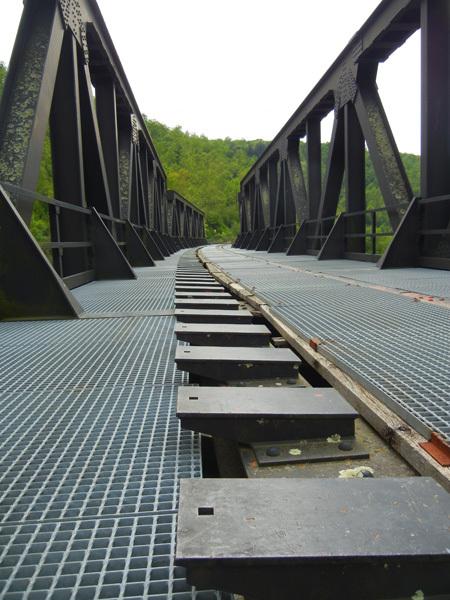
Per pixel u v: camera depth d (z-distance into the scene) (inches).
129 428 69.2
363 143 400.2
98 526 45.9
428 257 284.4
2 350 115.1
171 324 144.6
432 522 37.1
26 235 153.5
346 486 42.4
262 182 913.5
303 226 537.0
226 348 96.2
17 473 56.6
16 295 153.9
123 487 53.2
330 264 351.6
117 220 357.4
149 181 720.3
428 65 277.0
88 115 296.8
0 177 178.5
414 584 34.2
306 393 68.7
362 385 79.4
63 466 58.2
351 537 35.3
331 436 60.9
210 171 3816.4
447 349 99.1
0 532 45.2
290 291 193.2
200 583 33.4
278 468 54.6
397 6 300.8
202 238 1991.9
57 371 97.5
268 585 33.7
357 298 169.9
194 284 244.8
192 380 96.1
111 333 132.8
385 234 335.6
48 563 40.9
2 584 38.5
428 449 53.4
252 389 70.6
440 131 281.7
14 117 188.1
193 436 66.3
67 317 155.3
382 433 62.7
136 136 512.7
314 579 33.9
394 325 123.0
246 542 34.7
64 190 265.0
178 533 35.8
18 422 71.9
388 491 41.5
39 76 195.9
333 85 430.0
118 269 283.6
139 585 38.5
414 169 1385.3
